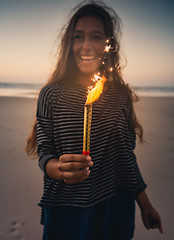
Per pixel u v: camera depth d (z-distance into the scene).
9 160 3.56
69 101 1.06
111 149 1.12
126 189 1.18
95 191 1.06
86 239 1.06
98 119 1.09
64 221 1.04
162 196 2.57
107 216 1.13
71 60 1.26
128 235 1.22
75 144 1.02
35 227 2.01
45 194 1.07
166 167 3.38
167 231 2.01
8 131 5.50
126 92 1.29
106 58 1.26
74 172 0.74
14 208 2.29
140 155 3.95
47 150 1.04
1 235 1.89
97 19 1.21
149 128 6.30
